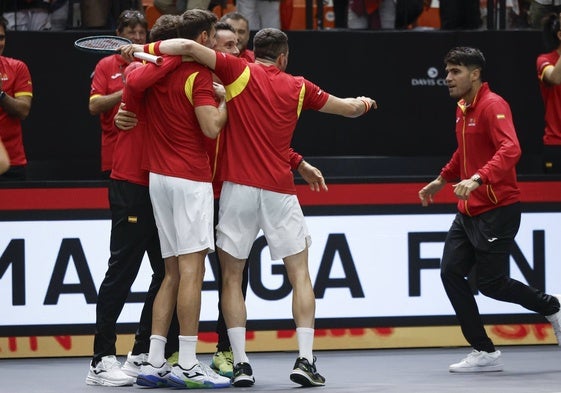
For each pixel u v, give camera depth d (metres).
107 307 14.79
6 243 17.28
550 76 18.27
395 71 19.52
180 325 14.27
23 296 17.33
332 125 19.52
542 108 19.83
